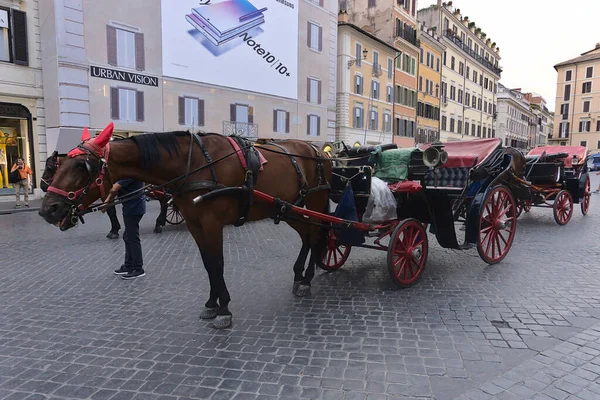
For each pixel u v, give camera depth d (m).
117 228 8.79
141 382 3.15
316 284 5.52
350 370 3.28
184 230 9.77
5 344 3.83
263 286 5.46
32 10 16.86
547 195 9.86
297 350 3.63
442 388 3.01
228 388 3.05
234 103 23.09
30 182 17.23
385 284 5.48
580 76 67.75
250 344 3.76
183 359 3.50
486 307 4.59
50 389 3.07
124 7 18.39
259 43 23.95
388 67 36.62
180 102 20.73
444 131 48.97
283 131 25.94
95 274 6.12
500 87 71.69
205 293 5.23
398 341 3.78
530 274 5.84
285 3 25.14
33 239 8.79
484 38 59.50
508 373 3.16
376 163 6.04
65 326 4.23
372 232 5.54
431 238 8.46
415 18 40.81
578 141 68.56
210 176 3.98
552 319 4.24
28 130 17.12
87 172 3.45
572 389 2.95
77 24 16.95
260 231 9.52
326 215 4.84
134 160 3.77
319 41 28.02
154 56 19.64
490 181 6.34
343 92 31.38
